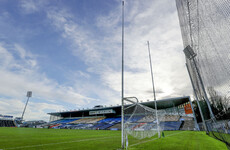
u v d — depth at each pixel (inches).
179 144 375.2
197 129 1171.3
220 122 363.3
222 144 351.3
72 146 382.3
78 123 2198.6
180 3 208.7
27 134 828.6
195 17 161.3
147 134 666.8
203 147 316.5
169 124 1330.0
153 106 1822.1
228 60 105.5
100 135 775.7
